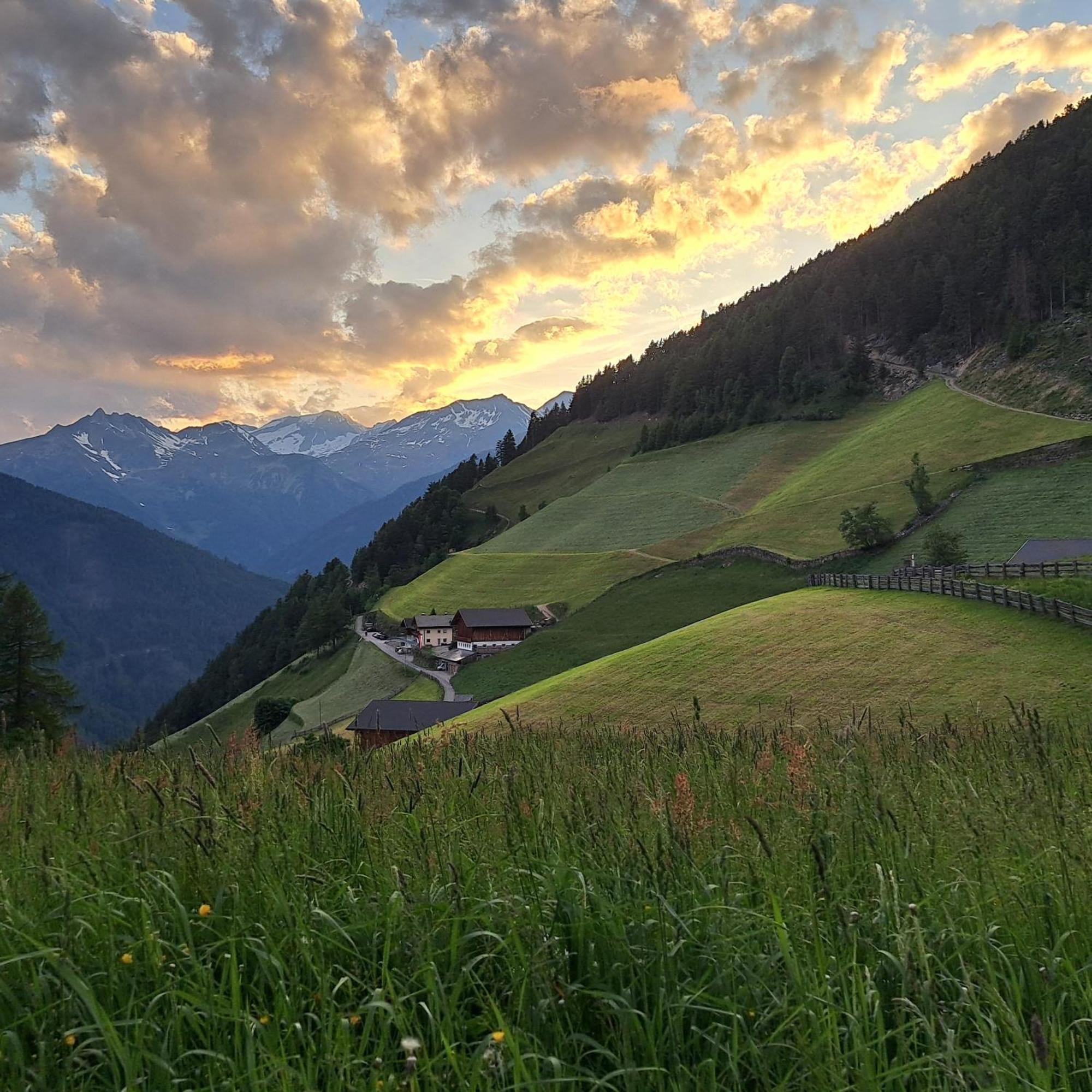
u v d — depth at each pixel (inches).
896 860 184.5
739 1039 128.9
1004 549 3302.2
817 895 168.7
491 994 133.6
